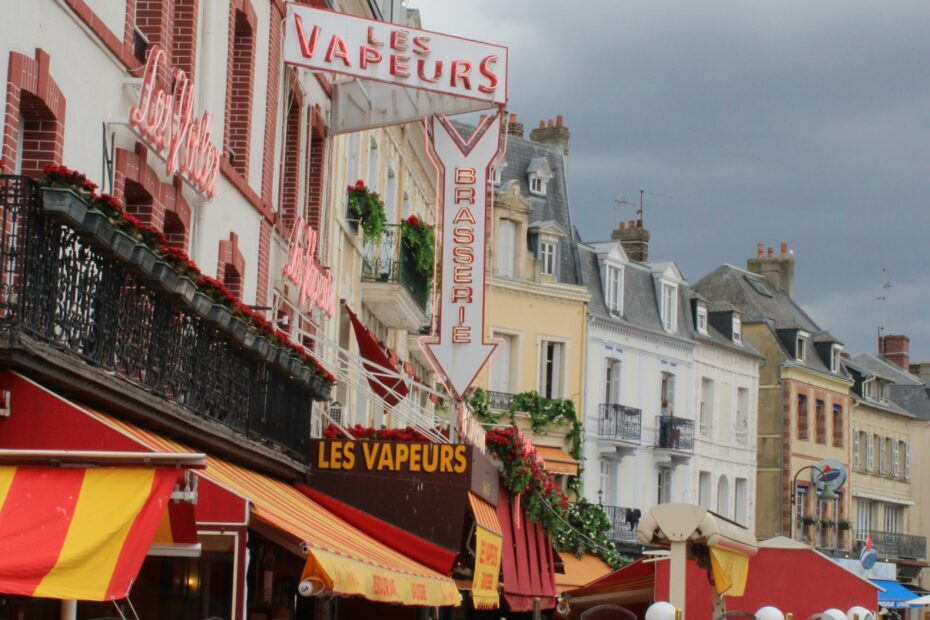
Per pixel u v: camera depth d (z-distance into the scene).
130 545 10.41
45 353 12.61
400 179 43.47
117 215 13.91
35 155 15.07
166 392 16.14
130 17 17.70
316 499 24.23
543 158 68.06
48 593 10.11
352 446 24.91
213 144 22.05
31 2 14.45
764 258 92.69
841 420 90.06
